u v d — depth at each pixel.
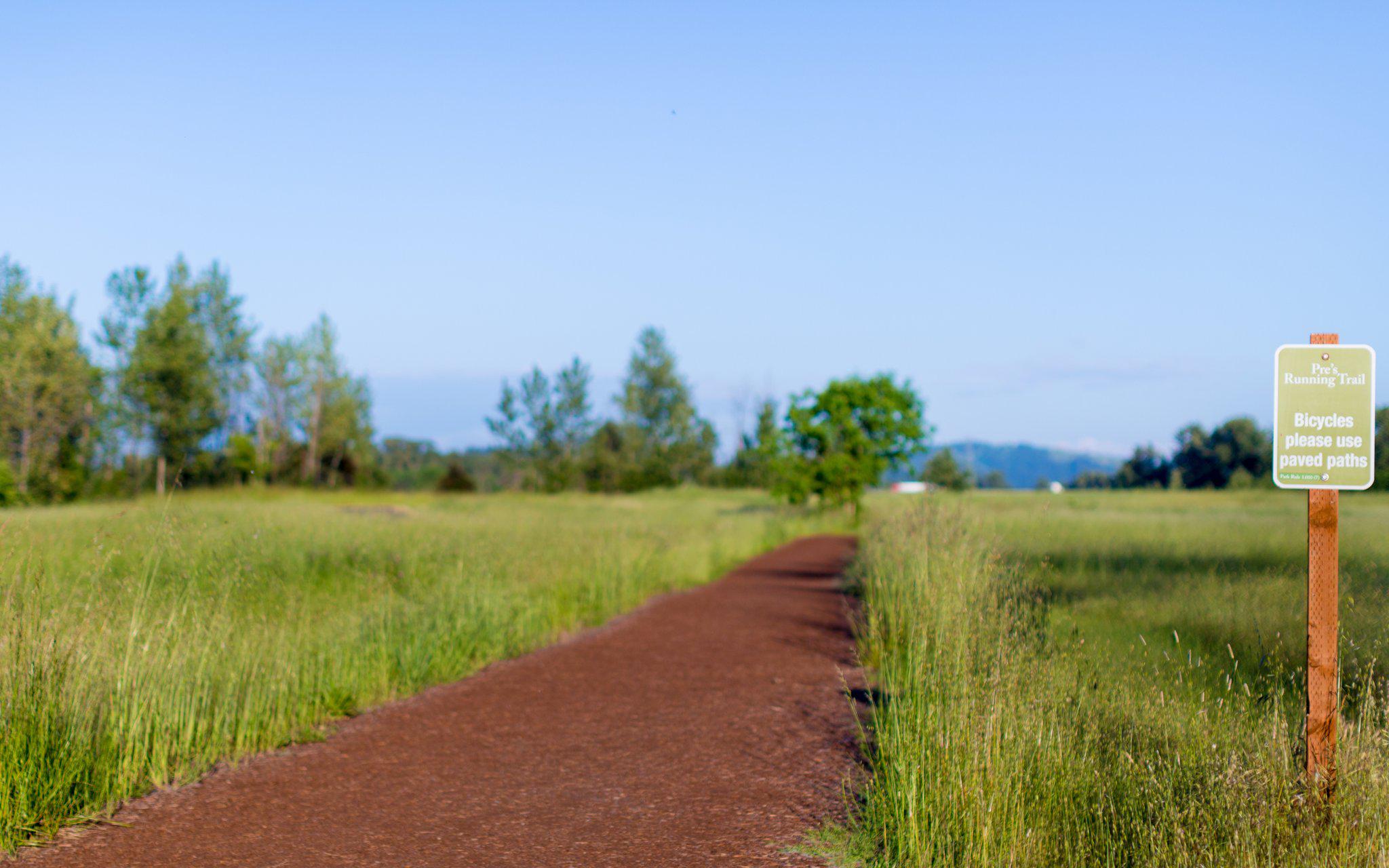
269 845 4.71
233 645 7.23
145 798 5.46
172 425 61.50
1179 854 3.70
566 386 100.75
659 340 107.00
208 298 71.44
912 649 7.04
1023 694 4.99
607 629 12.27
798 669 9.50
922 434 45.88
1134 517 26.73
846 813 5.11
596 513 38.56
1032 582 9.11
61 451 52.72
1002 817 4.09
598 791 5.62
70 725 5.21
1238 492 56.03
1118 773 4.45
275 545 12.03
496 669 9.59
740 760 6.25
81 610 6.19
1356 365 4.31
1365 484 4.27
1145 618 9.13
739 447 94.31
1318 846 3.73
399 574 12.43
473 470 140.38
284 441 78.50
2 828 4.67
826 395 45.69
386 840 4.79
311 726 7.12
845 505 46.09
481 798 5.49
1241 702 5.16
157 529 7.55
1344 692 5.23
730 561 23.31
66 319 52.69
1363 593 7.10
